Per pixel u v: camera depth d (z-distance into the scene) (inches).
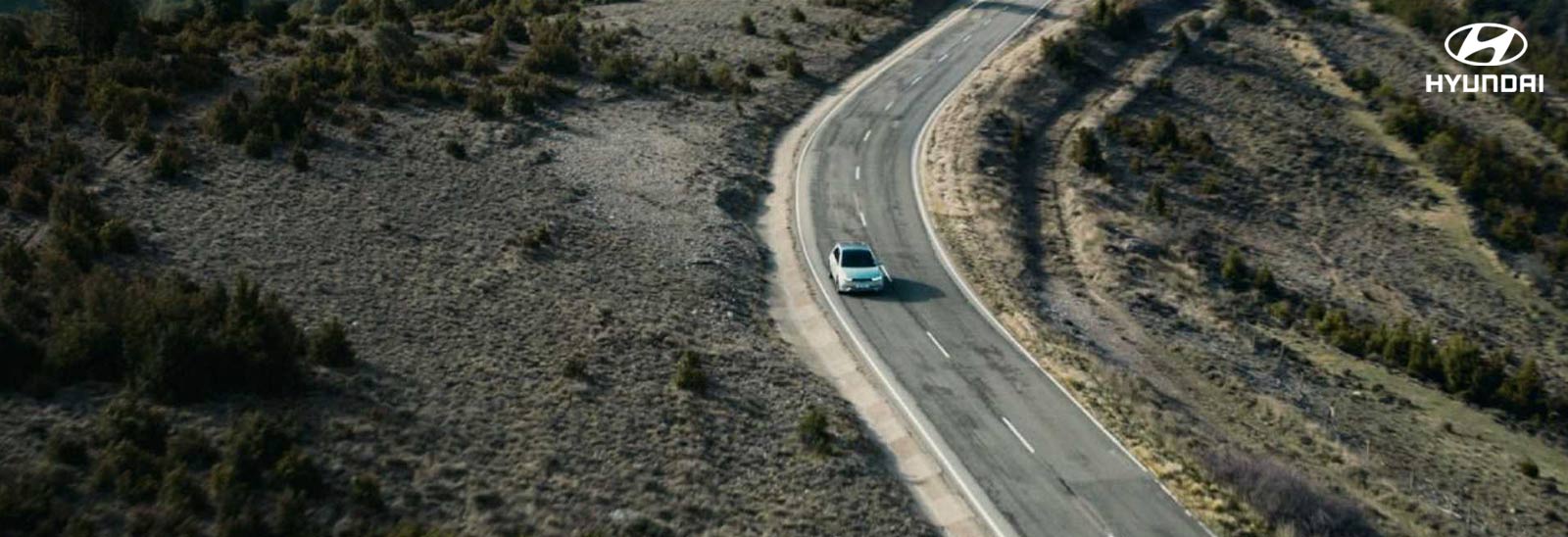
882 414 1295.5
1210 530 1086.4
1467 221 2370.8
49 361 1005.8
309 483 912.9
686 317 1456.7
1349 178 2524.6
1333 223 2327.8
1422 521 1203.9
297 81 1994.3
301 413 1022.4
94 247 1294.3
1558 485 1454.2
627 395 1189.1
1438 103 3036.4
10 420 935.0
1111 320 1732.3
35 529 809.5
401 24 2640.3
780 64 2773.1
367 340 1204.5
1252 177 2479.1
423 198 1685.5
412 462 989.2
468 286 1405.0
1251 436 1374.3
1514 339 1991.9
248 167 1672.0
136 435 933.2
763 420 1203.9
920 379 1387.8
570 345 1284.4
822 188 2128.4
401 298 1333.7
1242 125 2728.8
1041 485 1153.4
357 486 920.3
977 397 1344.7
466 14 2972.4
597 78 2501.2
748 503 1038.4
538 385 1171.3
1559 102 3129.9
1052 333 1576.0
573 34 2728.8
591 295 1460.4
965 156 2311.8
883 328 1540.4
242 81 2074.3
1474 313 2062.0
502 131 2049.7
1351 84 3019.2
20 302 1105.4
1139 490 1151.6
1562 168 2743.6
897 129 2475.4
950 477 1162.0
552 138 2092.8
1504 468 1465.3
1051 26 3255.4
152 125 1764.3
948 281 1736.0
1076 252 2020.2
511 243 1573.6
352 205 1605.6
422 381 1135.0
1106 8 3203.7
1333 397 1620.3
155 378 996.6
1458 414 1646.2
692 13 3206.2
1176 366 1603.1
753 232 1891.0
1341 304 1993.1
